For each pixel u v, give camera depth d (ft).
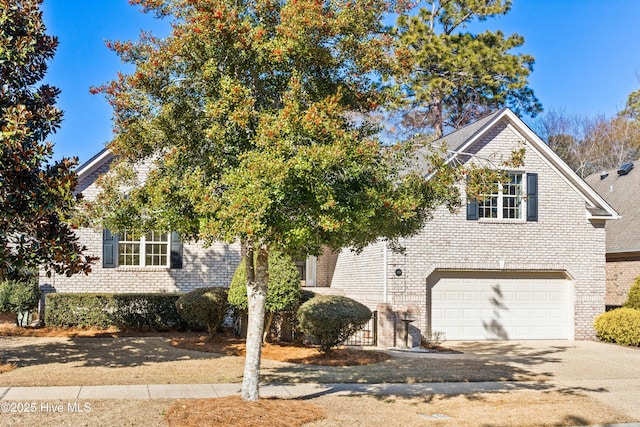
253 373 35.73
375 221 32.96
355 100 36.24
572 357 59.52
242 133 33.42
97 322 65.16
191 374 44.75
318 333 53.21
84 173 66.95
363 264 72.43
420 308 66.80
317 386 42.86
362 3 35.06
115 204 37.88
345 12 33.96
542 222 71.20
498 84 109.50
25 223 37.04
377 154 33.71
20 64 40.57
